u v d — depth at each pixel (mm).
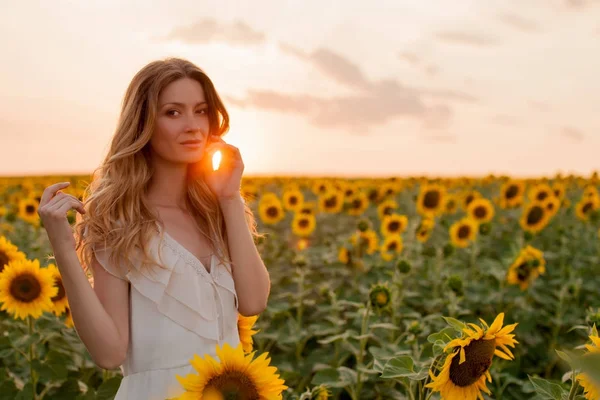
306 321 6098
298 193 11367
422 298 6316
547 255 7539
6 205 13633
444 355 2107
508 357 2055
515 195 10672
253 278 2334
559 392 2318
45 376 3699
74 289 1887
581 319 5746
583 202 9773
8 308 3678
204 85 2240
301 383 4562
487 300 5906
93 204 2078
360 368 3744
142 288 2031
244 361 1715
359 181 20062
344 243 7449
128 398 2053
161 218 2193
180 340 2055
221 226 2365
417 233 7512
